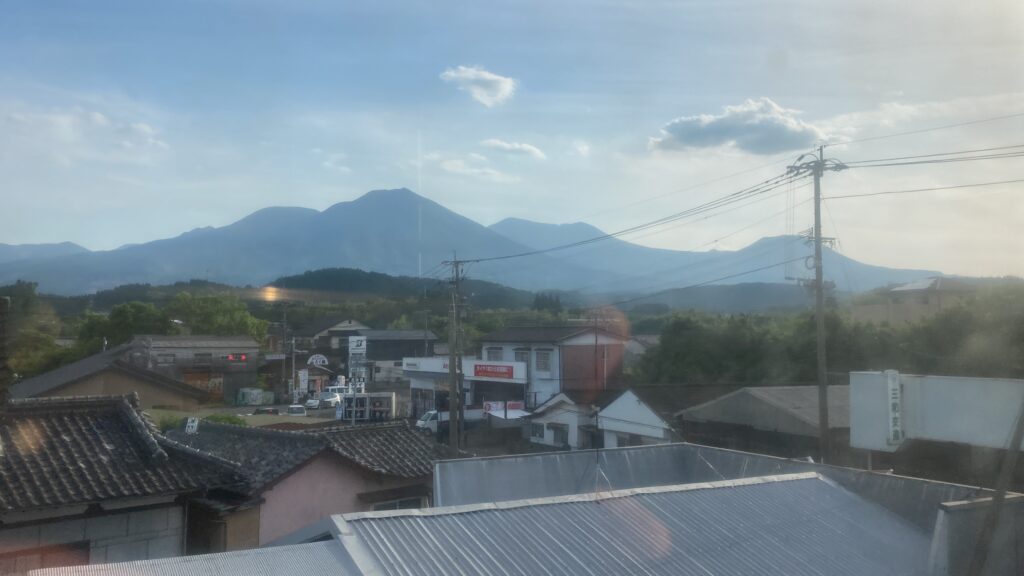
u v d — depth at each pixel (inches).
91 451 408.5
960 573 277.4
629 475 458.9
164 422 944.3
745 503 320.5
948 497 329.4
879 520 330.6
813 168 746.8
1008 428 380.5
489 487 418.3
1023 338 1002.1
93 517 383.2
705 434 1054.4
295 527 493.7
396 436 595.2
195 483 402.6
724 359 1369.3
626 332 2082.9
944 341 1080.8
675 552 263.0
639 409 1147.9
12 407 414.3
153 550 399.9
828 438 736.3
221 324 2206.0
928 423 416.8
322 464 511.2
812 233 761.6
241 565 211.5
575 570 239.0
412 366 1966.0
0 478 364.5
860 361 1170.6
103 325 1926.7
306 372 2142.0
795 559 275.4
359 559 221.8
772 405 947.3
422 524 253.6
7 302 348.8
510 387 1694.1
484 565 232.7
